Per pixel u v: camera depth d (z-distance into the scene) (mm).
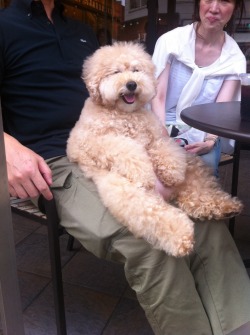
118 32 4059
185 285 1183
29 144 1593
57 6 1730
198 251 1329
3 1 2256
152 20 3268
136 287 1233
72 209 1331
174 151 1459
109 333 1621
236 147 2148
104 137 1365
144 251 1171
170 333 1227
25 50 1523
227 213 1364
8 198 877
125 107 1425
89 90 1455
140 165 1291
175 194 1445
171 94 2125
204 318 1218
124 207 1184
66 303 1806
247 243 2371
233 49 2090
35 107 1569
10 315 938
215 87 2055
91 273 2047
